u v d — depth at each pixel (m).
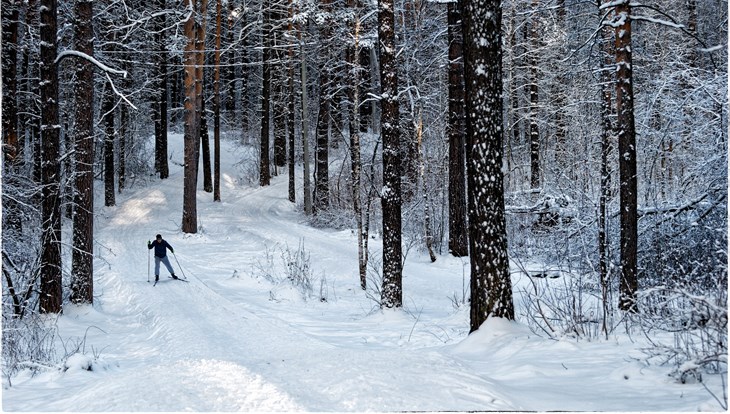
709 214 12.17
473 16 7.98
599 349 6.33
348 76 19.84
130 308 13.25
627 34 9.36
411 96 18.12
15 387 6.40
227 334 9.90
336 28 23.45
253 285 15.88
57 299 11.63
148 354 8.86
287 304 13.34
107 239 23.42
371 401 4.22
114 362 8.12
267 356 8.02
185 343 9.23
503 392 4.65
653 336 6.71
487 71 7.91
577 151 21.66
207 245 22.34
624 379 5.15
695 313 5.68
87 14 12.44
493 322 7.66
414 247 19.78
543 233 18.45
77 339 10.08
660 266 12.41
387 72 11.44
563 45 21.16
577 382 5.18
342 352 6.19
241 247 21.73
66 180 12.77
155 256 16.11
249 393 4.44
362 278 14.59
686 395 4.46
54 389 6.16
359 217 14.83
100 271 17.84
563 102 22.48
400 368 5.18
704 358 4.89
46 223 11.58
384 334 9.66
